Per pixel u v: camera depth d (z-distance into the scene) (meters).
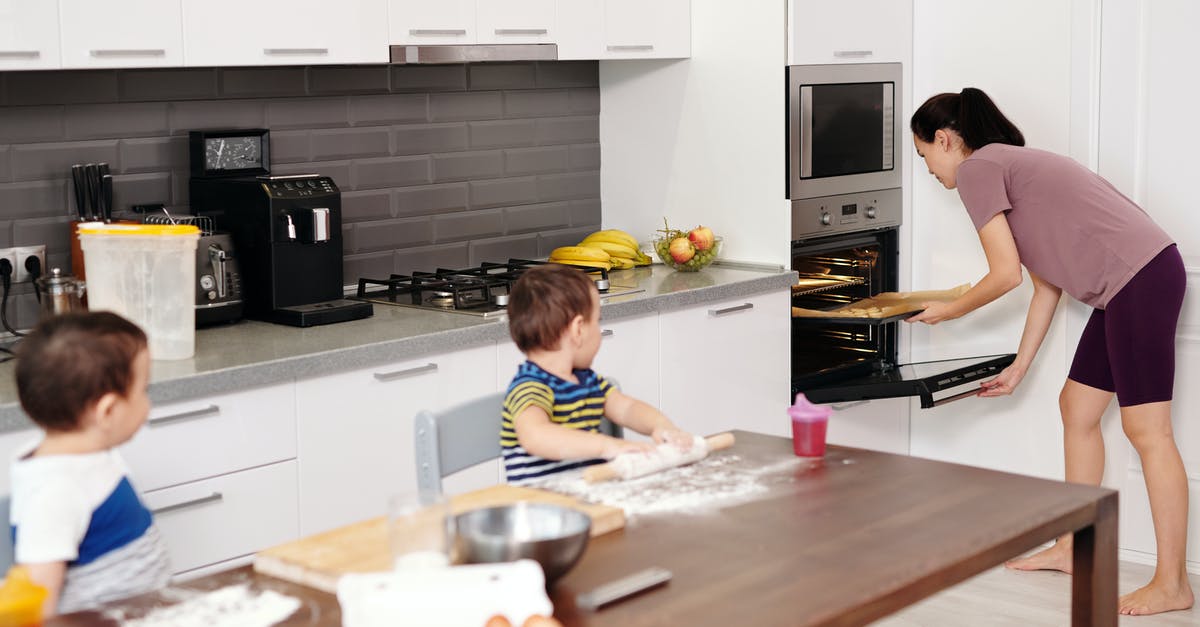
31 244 3.01
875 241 4.24
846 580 1.52
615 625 1.39
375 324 3.09
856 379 4.09
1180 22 3.67
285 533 2.74
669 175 4.16
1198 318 3.69
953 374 3.84
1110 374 3.51
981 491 1.91
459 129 3.91
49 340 1.68
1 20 2.56
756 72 3.87
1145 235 3.31
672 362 3.54
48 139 3.02
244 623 1.40
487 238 4.04
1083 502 1.86
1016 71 4.01
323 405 2.77
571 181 4.27
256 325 3.08
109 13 2.73
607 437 2.08
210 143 3.23
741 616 1.41
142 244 2.62
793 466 2.05
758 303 3.80
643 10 3.87
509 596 1.36
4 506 1.72
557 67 4.17
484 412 2.21
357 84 3.62
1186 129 3.70
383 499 2.92
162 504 2.51
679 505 1.83
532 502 1.64
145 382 1.78
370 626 1.34
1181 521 3.40
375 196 3.71
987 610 3.52
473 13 3.44
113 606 1.45
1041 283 3.65
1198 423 3.71
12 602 1.30
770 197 3.90
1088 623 1.94
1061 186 3.39
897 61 4.16
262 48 3.01
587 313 2.25
